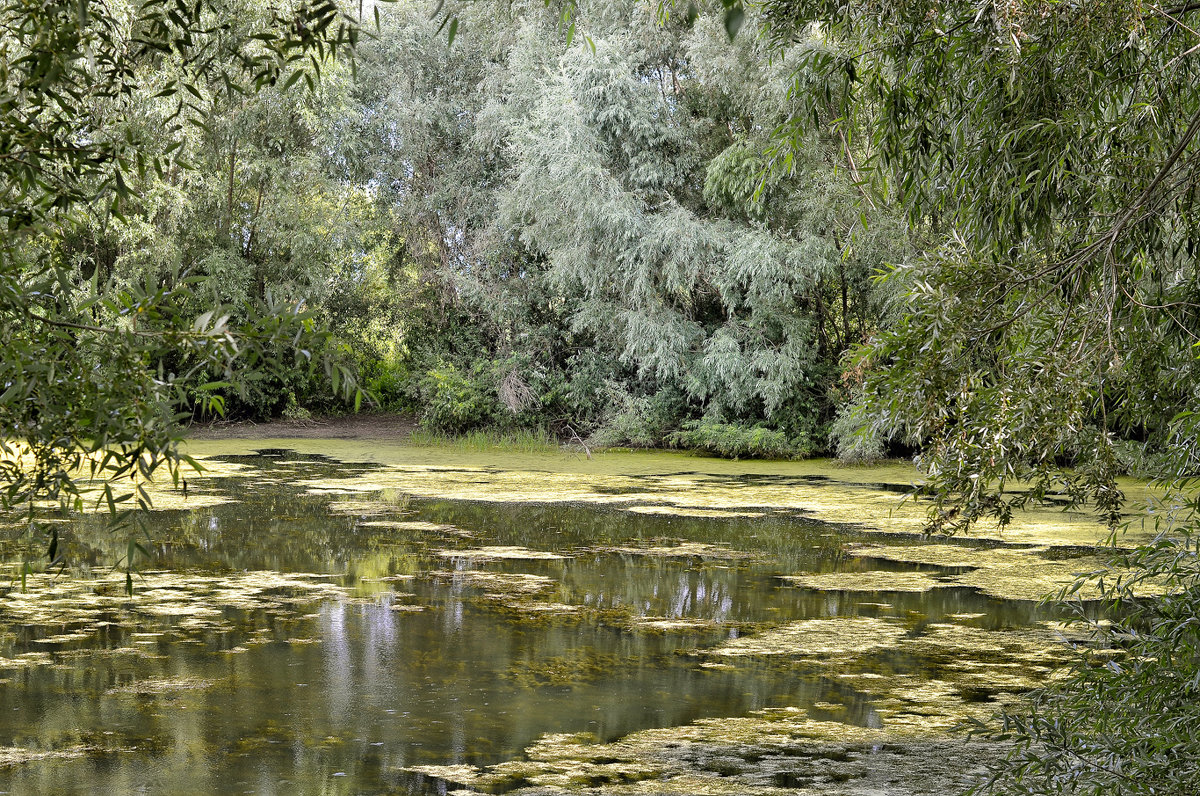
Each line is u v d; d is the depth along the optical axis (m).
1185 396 3.73
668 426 20.25
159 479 15.06
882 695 5.69
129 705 5.42
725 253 18.31
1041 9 3.42
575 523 11.87
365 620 7.32
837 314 19.75
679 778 4.49
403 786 4.37
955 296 3.43
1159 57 3.78
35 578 8.49
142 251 18.03
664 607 7.83
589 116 18.56
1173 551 3.05
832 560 9.77
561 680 5.98
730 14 1.50
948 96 3.89
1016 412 3.33
